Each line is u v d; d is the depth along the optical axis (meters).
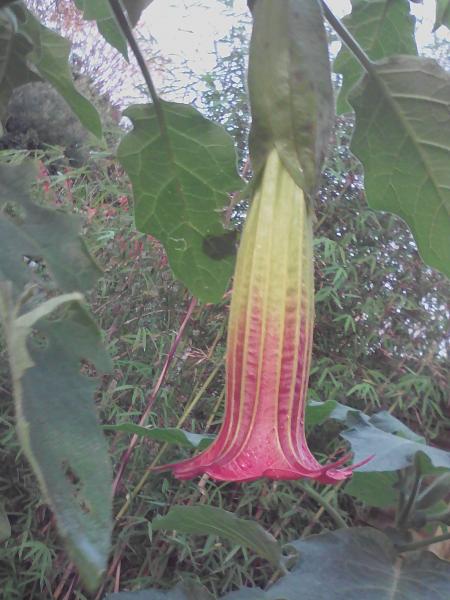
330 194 0.88
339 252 0.86
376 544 0.33
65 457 0.14
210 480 0.80
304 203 0.25
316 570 0.31
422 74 0.31
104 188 0.84
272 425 0.23
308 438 0.84
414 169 0.35
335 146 0.87
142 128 0.35
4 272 0.18
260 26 0.24
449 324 0.86
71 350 0.17
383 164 0.35
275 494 0.76
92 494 0.14
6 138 1.42
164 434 0.41
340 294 0.87
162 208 0.38
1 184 0.20
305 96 0.24
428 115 0.33
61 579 0.76
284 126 0.24
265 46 0.24
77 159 1.32
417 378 0.82
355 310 0.88
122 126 1.11
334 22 0.31
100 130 0.38
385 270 0.86
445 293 0.87
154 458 0.80
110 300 0.83
